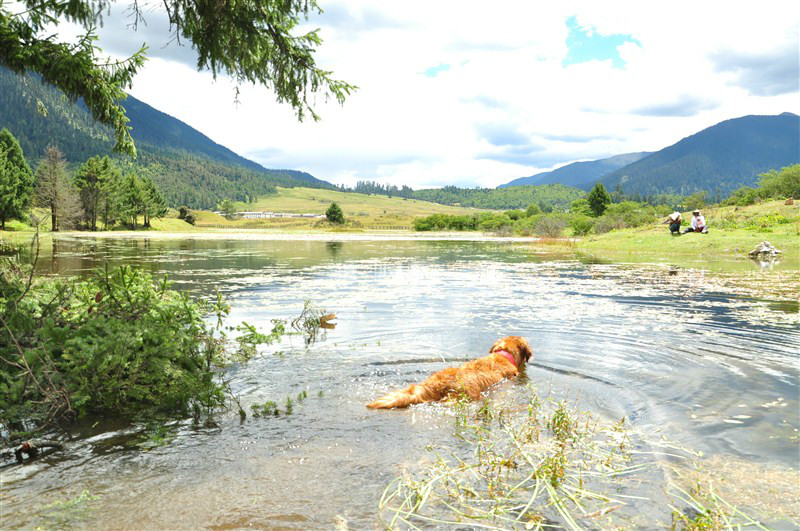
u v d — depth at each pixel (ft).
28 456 10.41
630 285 39.93
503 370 15.88
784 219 97.30
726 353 18.95
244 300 31.45
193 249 92.48
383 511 8.14
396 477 9.38
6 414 11.77
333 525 7.73
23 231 178.29
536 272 51.01
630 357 18.51
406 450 10.62
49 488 8.98
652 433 11.47
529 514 8.06
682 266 57.57
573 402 13.74
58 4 16.46
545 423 12.16
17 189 211.20
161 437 11.37
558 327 23.66
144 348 14.17
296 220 488.85
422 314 27.04
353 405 13.51
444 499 8.54
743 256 70.28
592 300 32.07
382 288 37.70
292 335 22.04
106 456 10.36
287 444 10.93
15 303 14.71
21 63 17.42
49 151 210.18
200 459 10.19
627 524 7.75
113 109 20.31
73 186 233.96
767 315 26.84
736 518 7.87
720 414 12.68
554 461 9.53
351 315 26.71
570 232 175.83
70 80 18.24
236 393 14.46
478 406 13.47
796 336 21.71
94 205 240.12
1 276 15.62
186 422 12.32
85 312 16.72
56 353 14.26
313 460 10.12
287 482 9.17
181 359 15.31
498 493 8.75
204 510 8.19
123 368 13.51
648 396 14.19
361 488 8.94
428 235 197.06
